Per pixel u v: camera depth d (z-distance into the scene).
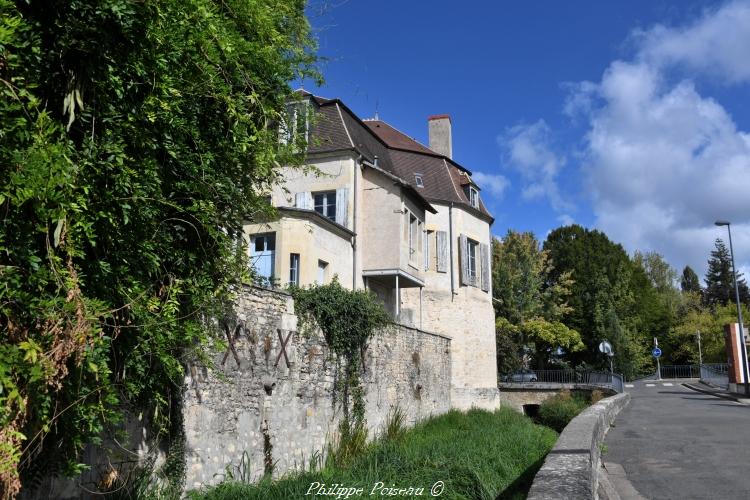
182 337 6.38
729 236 28.06
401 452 12.06
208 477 8.82
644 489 7.06
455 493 9.02
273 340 10.88
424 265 25.72
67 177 4.14
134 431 7.57
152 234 5.65
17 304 4.02
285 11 8.04
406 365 18.12
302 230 16.69
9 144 3.84
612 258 53.38
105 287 5.05
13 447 3.83
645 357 52.19
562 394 29.00
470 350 26.48
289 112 8.51
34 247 4.24
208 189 6.38
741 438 11.14
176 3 5.36
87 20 4.45
